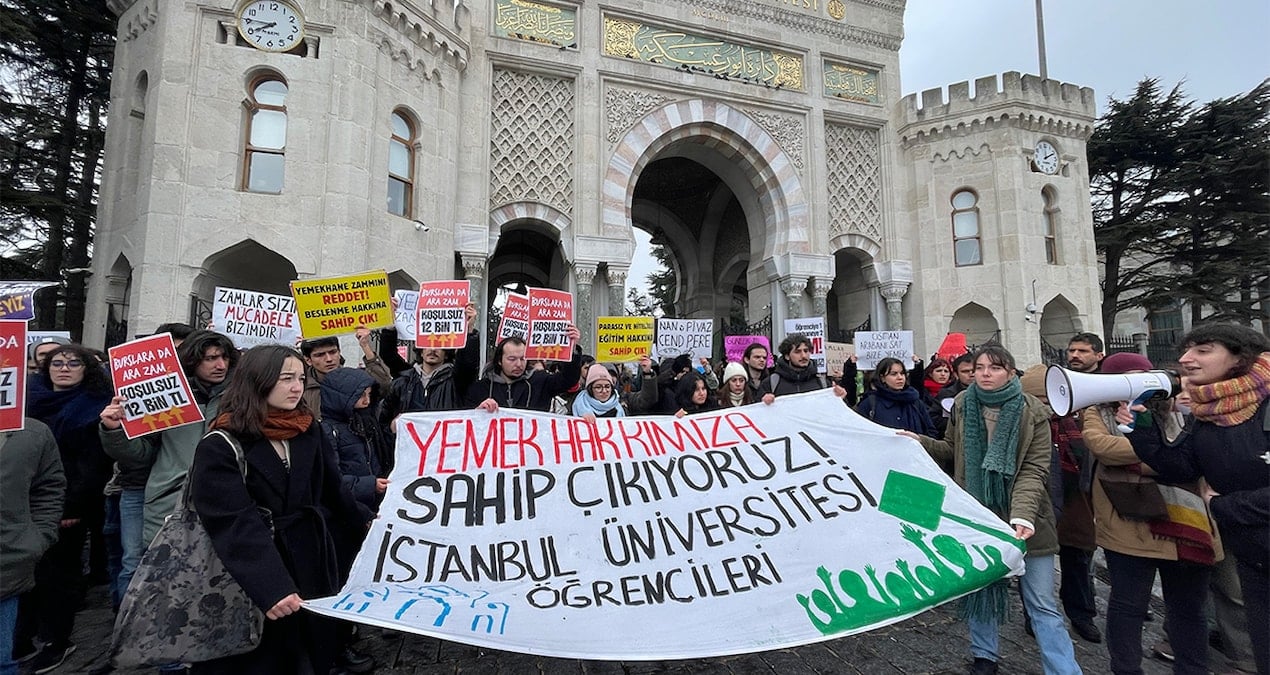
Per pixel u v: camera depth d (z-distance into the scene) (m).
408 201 12.71
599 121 15.35
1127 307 26.94
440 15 13.15
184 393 4.02
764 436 4.68
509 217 14.57
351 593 3.04
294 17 11.09
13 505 3.38
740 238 22.70
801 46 17.62
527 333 6.39
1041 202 17.56
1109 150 28.05
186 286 9.98
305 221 10.71
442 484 4.09
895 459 4.34
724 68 16.94
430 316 6.28
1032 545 3.76
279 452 2.89
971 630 4.13
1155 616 5.26
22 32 13.41
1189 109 26.77
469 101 14.22
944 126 17.89
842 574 3.64
